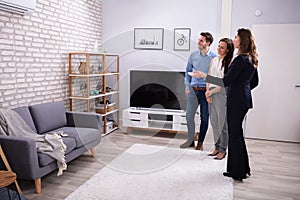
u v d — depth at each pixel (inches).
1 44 119.0
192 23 187.2
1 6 114.5
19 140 93.7
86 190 100.3
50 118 133.1
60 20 158.7
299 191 102.7
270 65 173.2
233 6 178.7
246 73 104.4
